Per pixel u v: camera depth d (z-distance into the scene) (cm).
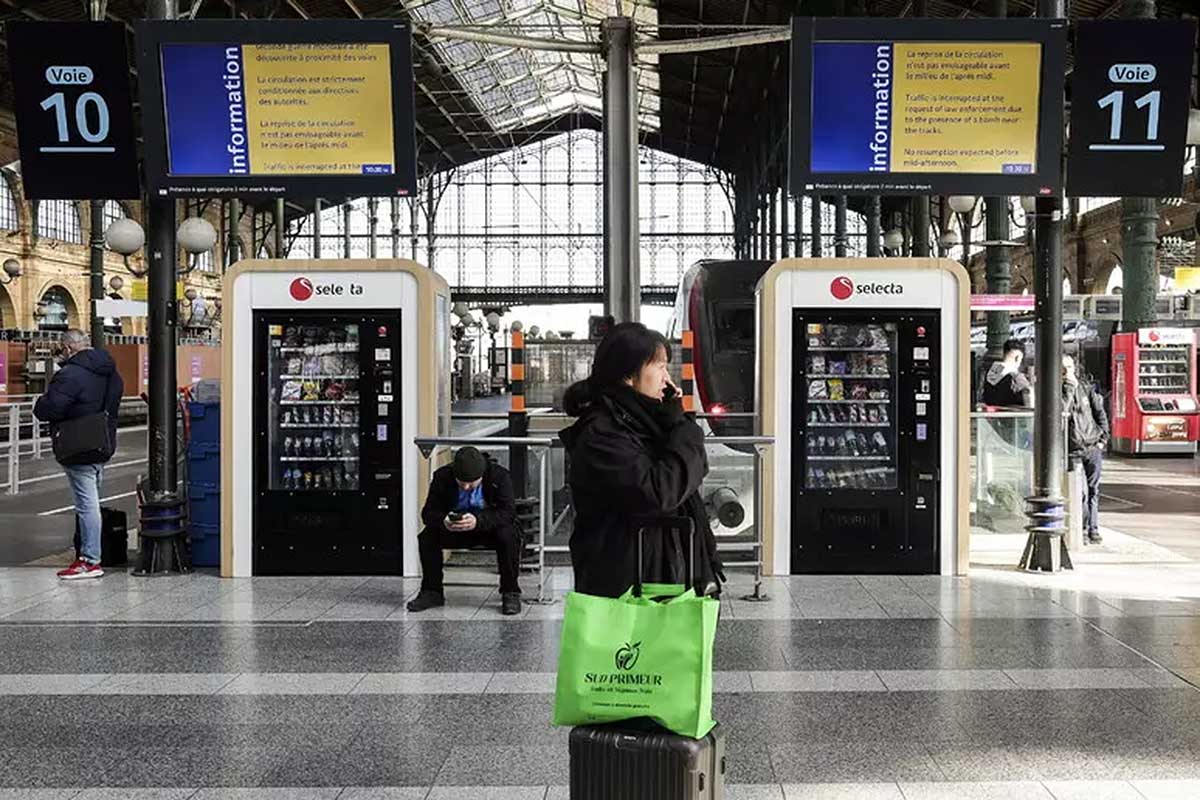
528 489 893
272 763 432
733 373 1670
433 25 1038
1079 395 973
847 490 825
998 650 600
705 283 1692
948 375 823
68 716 493
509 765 427
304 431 834
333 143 821
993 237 1705
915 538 826
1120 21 799
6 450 2108
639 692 273
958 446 824
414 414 824
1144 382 2106
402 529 827
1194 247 3156
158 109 811
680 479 299
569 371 1557
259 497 827
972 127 816
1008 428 1030
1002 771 418
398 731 469
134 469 1833
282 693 527
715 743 283
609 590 308
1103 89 809
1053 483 850
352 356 834
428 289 820
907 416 823
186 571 852
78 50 796
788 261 822
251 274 825
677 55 3512
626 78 1072
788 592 763
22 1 2455
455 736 462
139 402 3259
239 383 827
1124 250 2108
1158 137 813
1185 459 2047
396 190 827
